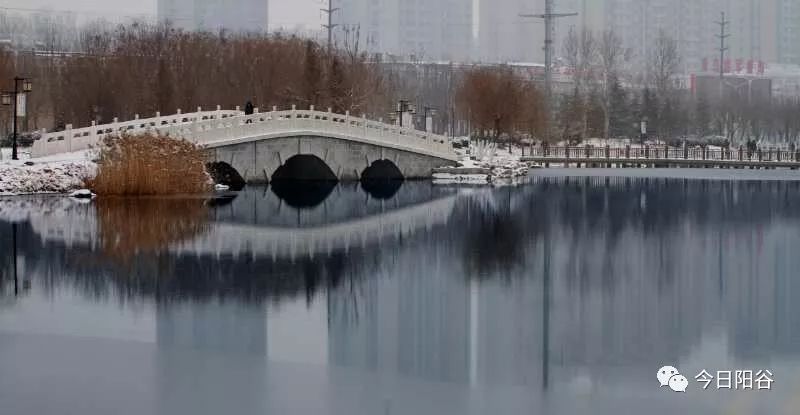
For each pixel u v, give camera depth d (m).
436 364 23.22
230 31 141.12
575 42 161.38
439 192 64.56
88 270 32.72
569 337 25.86
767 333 26.33
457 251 39.19
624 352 24.45
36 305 27.83
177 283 31.19
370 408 20.12
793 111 144.38
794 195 66.56
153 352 23.56
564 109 126.31
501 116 102.81
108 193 53.47
